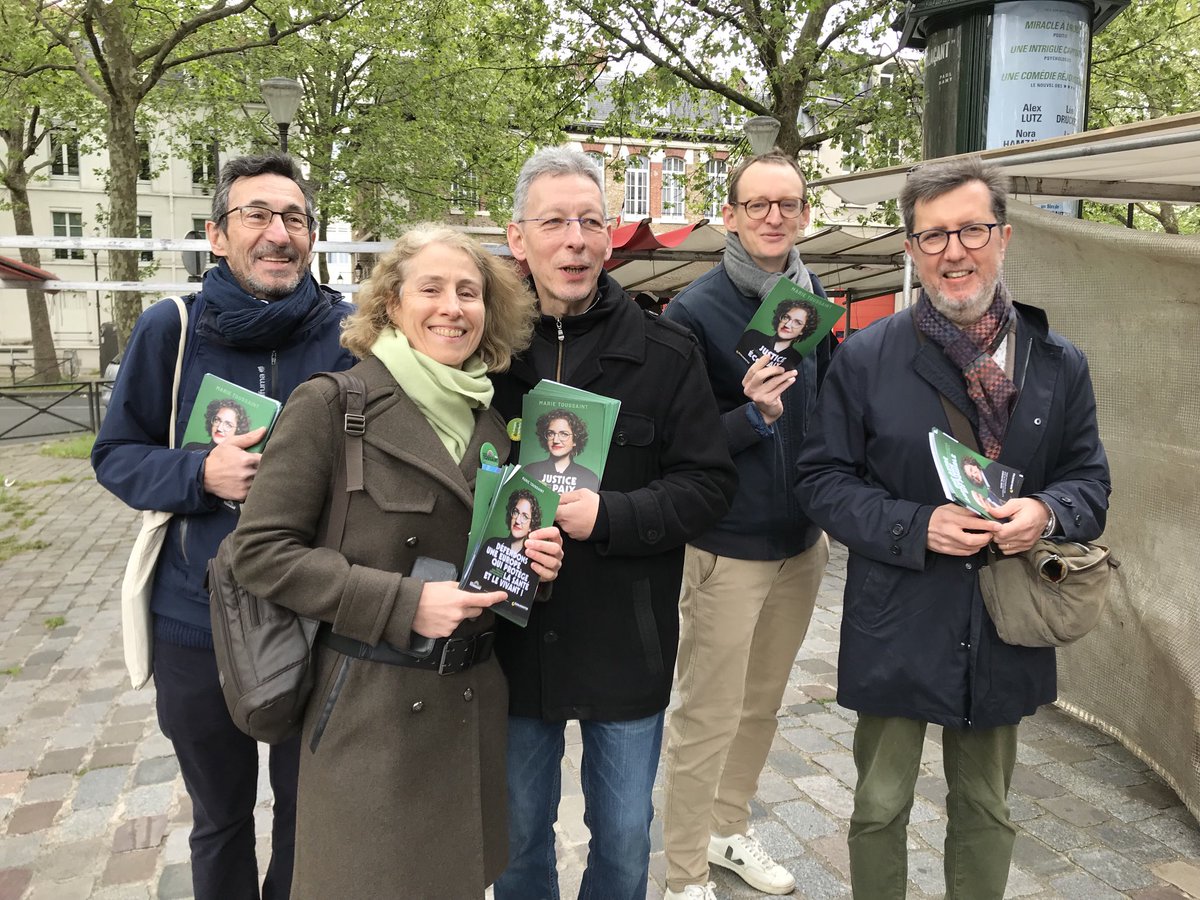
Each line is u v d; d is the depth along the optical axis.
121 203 13.49
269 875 2.29
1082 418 2.09
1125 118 15.47
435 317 1.69
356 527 1.64
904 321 2.15
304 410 1.64
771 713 2.74
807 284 2.60
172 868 2.84
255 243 2.06
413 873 1.61
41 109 25.45
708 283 2.63
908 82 11.77
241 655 1.61
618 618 1.93
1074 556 1.92
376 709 1.62
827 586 6.32
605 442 1.85
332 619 1.57
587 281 1.96
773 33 10.80
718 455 2.02
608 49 12.16
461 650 1.68
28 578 6.38
